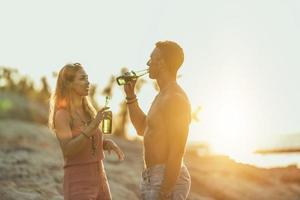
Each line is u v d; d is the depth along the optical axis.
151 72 4.64
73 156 4.78
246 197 12.21
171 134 4.36
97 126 4.66
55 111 4.84
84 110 4.97
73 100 4.86
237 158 21.44
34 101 27.44
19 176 8.90
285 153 28.98
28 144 12.88
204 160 15.96
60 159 11.03
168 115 4.40
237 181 13.26
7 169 9.16
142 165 12.69
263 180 13.88
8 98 24.69
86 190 4.76
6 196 7.88
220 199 11.78
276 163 20.73
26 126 17.44
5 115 22.25
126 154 14.41
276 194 12.95
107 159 12.43
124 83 5.06
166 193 4.36
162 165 4.45
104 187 4.93
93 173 4.83
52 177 9.21
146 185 4.50
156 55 4.59
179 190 4.46
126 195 9.55
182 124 4.35
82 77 4.85
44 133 16.73
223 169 14.16
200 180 12.27
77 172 4.78
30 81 30.81
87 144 4.81
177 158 4.33
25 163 9.81
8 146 11.58
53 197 8.26
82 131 4.65
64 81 4.84
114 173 10.96
